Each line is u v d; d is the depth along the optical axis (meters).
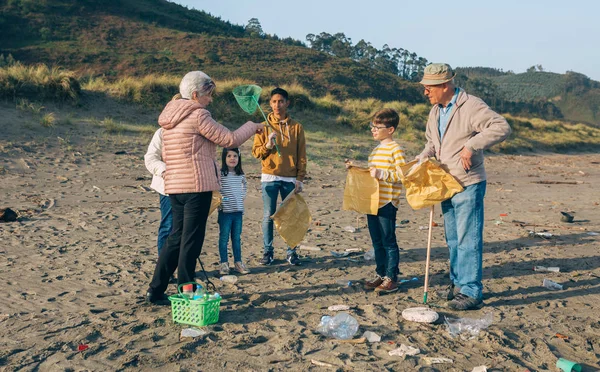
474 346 3.91
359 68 101.50
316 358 3.63
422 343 3.93
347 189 5.15
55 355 3.62
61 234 7.45
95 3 106.25
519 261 6.51
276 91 6.11
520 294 5.20
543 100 194.88
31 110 17.22
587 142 33.34
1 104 17.22
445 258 6.68
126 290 5.12
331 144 20.22
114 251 6.60
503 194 13.25
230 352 3.71
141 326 4.14
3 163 12.50
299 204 5.93
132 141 16.28
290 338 3.93
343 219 9.33
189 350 3.72
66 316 4.37
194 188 4.39
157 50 92.50
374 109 26.83
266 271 5.95
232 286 5.34
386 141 5.14
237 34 124.31
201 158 4.44
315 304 4.82
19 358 3.57
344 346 3.83
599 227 8.86
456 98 4.67
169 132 4.48
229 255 6.67
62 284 5.27
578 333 4.20
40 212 8.91
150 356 3.61
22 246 6.71
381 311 4.62
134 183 12.05
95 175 12.52
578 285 5.52
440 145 4.82
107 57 84.81
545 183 16.03
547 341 4.03
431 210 4.88
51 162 13.17
